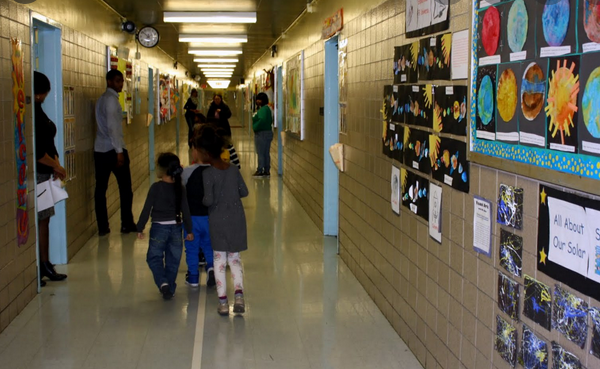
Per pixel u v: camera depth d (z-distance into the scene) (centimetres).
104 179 773
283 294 553
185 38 1330
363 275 570
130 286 572
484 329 296
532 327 248
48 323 475
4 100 453
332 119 787
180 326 473
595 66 200
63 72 632
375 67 518
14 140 477
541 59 234
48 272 581
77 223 701
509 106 261
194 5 914
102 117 759
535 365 245
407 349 427
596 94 200
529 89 243
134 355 418
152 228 532
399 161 443
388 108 473
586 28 205
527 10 245
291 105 1157
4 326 457
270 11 972
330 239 782
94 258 672
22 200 499
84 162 741
